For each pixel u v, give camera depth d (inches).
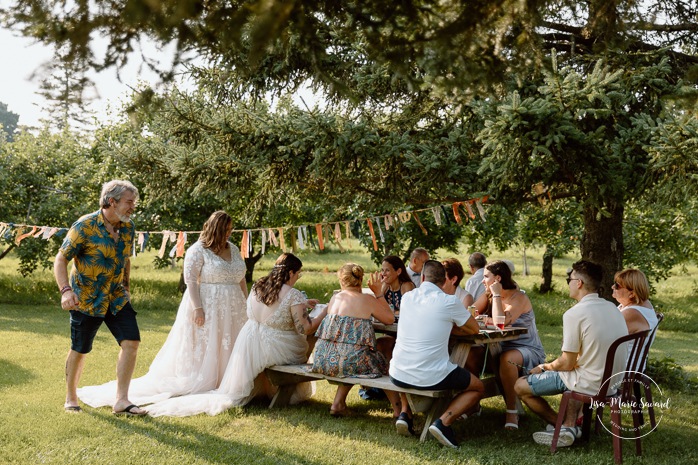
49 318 455.5
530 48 109.3
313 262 1063.6
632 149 215.5
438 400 181.8
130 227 197.8
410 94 269.9
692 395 263.0
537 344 205.5
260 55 87.0
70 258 190.4
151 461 155.3
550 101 207.3
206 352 220.7
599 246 282.8
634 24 116.3
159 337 382.9
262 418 199.5
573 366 171.2
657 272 622.2
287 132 245.6
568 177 224.8
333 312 201.5
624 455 171.6
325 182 260.8
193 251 224.1
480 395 179.8
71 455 156.8
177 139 287.1
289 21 95.8
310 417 202.1
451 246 595.5
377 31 98.1
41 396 213.9
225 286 225.3
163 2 82.3
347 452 168.2
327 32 234.1
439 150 252.2
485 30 98.2
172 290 635.5
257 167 253.1
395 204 271.3
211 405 203.5
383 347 226.4
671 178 208.8
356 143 234.7
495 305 199.8
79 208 574.9
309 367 206.4
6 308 506.6
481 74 106.2
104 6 89.4
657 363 287.7
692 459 171.8
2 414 189.3
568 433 173.6
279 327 211.8
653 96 227.6
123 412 195.2
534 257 1263.5
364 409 217.2
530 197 252.5
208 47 95.3
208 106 282.7
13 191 566.9
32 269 578.2
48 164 590.2
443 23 97.9
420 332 179.2
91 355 299.9
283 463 158.1
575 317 168.9
